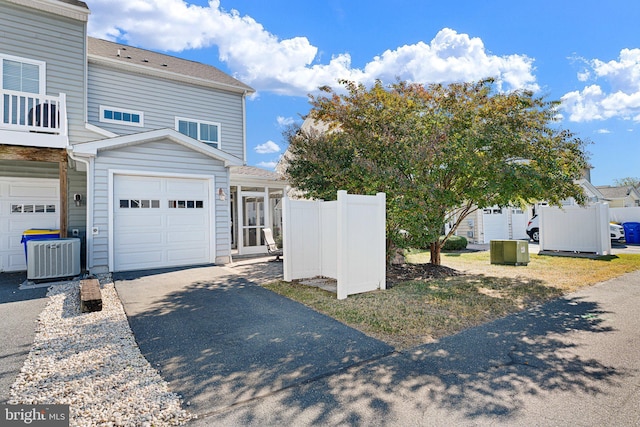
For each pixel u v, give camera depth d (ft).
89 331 14.44
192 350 12.73
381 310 17.63
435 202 24.85
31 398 9.29
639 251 44.27
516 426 8.22
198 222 31.58
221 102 44.86
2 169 29.45
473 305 18.61
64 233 25.64
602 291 22.18
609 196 97.19
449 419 8.54
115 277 25.27
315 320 16.21
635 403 9.15
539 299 20.13
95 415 8.57
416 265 31.01
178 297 20.13
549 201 27.14
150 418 8.49
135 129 38.63
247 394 9.70
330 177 28.55
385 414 8.75
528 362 11.76
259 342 13.53
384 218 22.71
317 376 10.78
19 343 13.11
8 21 28.78
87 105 35.09
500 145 22.74
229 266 31.24
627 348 12.89
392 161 24.71
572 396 9.54
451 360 11.95
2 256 29.25
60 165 25.79
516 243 33.04
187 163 30.83
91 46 39.60
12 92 25.17
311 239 26.11
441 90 27.76
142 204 28.86
